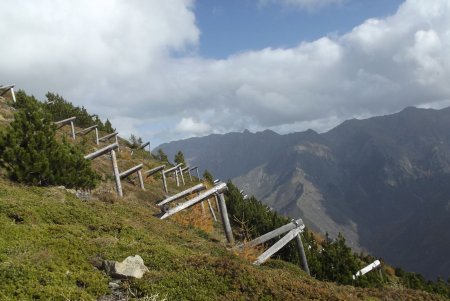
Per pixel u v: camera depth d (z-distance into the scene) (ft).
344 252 78.18
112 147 74.38
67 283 27.86
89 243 35.19
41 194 47.91
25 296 24.66
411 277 113.29
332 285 47.62
